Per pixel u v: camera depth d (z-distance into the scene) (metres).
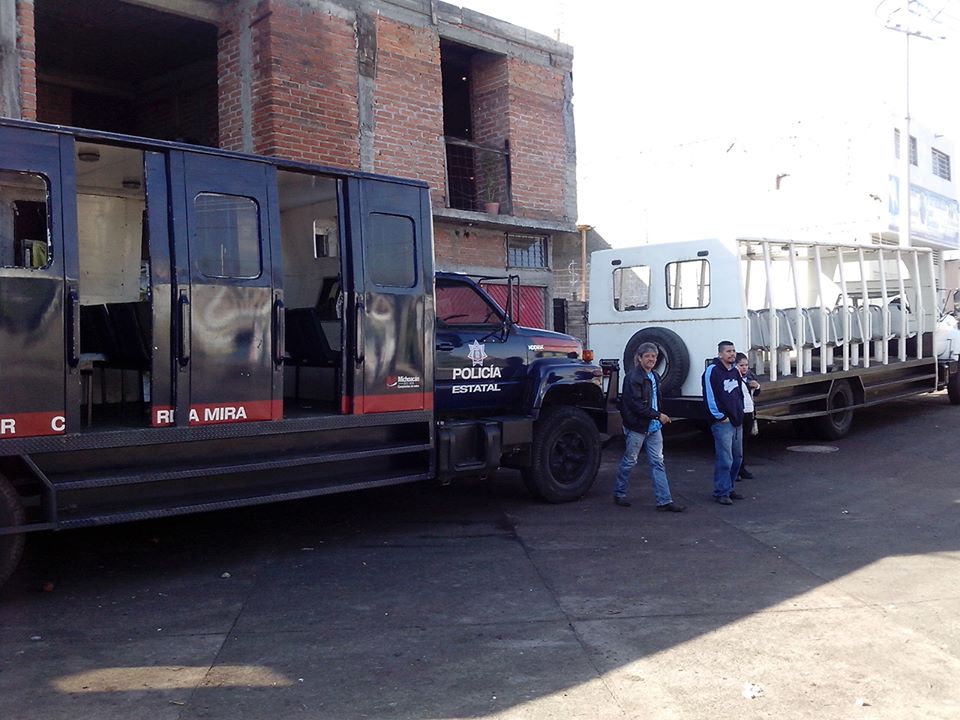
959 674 4.63
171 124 13.87
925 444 12.62
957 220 32.06
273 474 6.72
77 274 5.62
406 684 4.49
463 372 8.16
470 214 13.40
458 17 13.47
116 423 6.24
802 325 12.23
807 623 5.39
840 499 9.04
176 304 6.04
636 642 5.08
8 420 5.34
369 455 7.10
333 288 7.71
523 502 8.96
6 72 8.55
